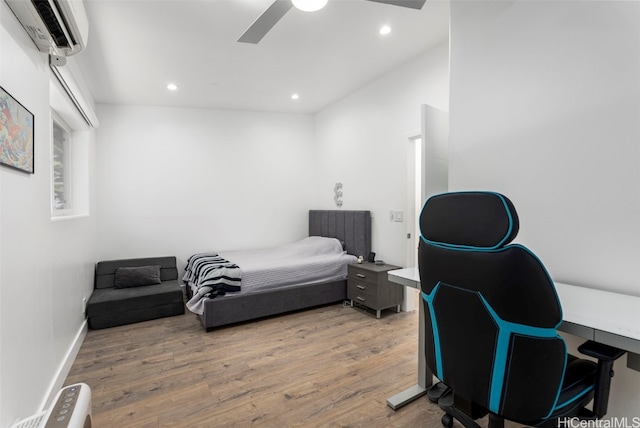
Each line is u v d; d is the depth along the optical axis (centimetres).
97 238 411
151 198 441
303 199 538
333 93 429
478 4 198
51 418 93
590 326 102
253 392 202
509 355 96
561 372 95
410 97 337
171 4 223
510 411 98
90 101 376
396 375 222
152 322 335
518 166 179
